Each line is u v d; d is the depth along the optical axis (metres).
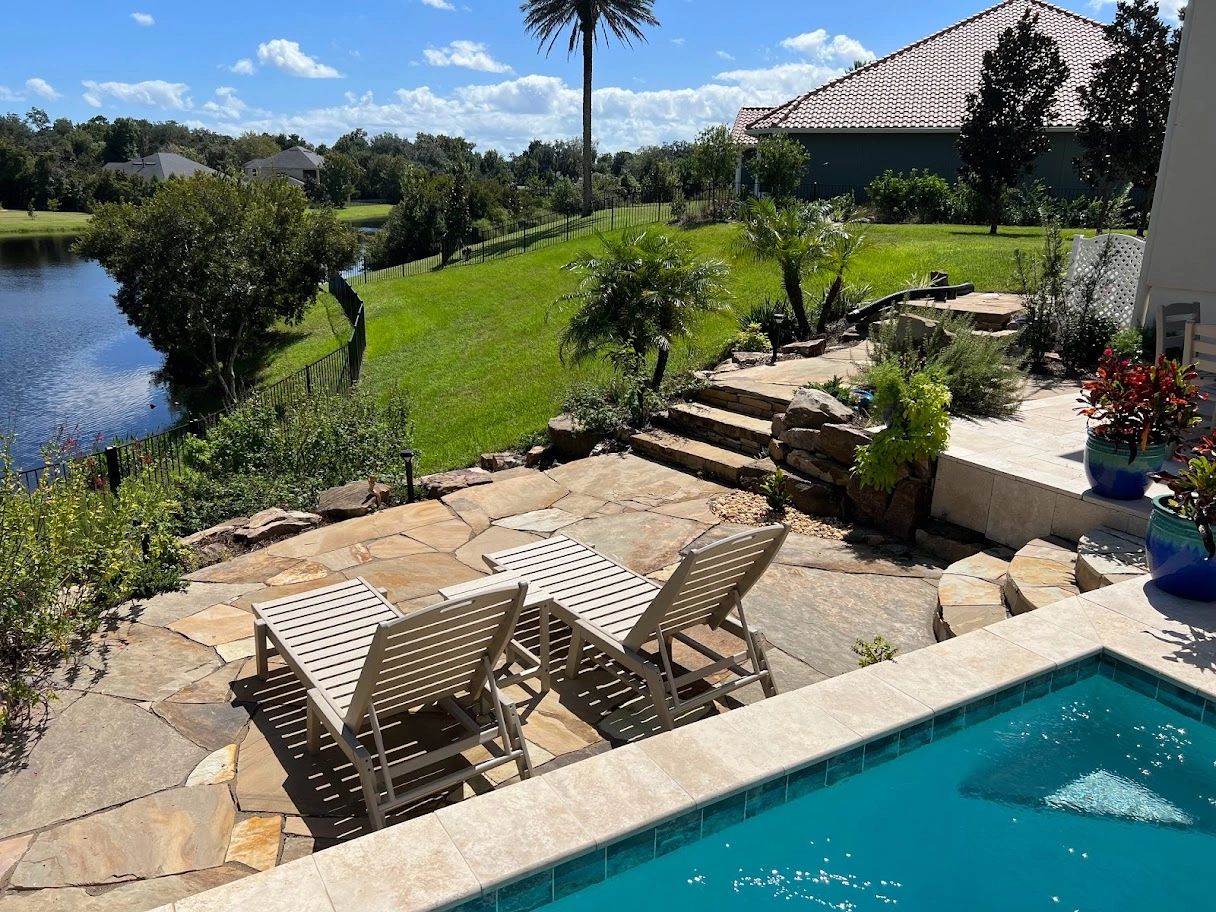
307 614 4.82
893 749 3.88
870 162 30.11
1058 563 5.64
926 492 6.80
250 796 3.91
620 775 3.47
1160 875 3.40
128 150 114.12
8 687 4.52
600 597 4.99
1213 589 4.88
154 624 5.52
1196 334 7.29
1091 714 4.37
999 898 3.32
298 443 9.89
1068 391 9.26
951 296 13.84
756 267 18.67
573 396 10.80
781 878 3.42
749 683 4.62
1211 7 8.61
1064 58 29.77
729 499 7.71
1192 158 9.02
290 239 27.59
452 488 8.38
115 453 7.06
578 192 50.94
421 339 24.33
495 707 3.96
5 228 72.44
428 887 2.89
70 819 3.74
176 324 24.91
